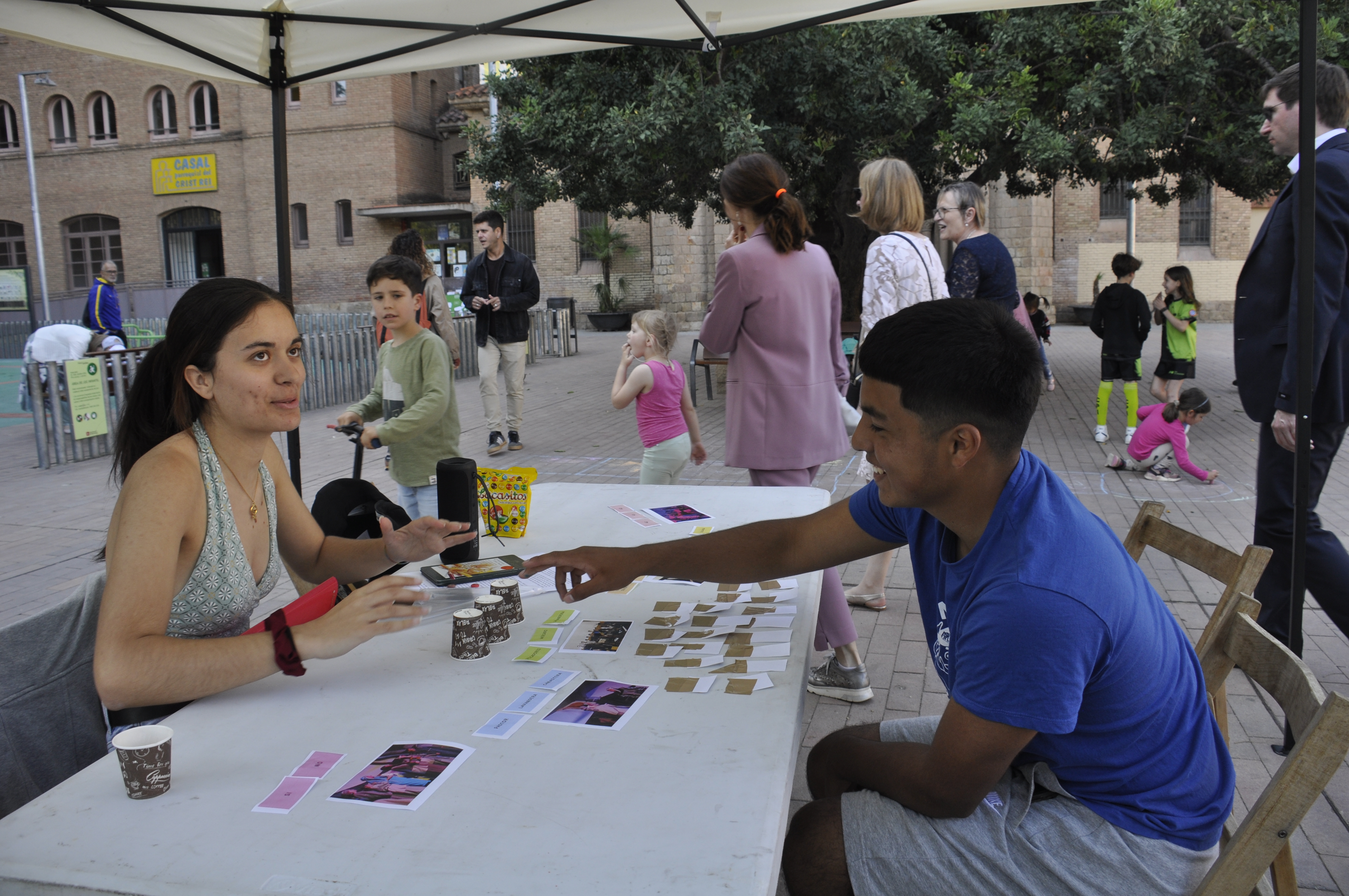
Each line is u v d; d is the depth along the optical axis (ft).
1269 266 11.76
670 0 12.11
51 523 23.00
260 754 5.29
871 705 12.76
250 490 7.29
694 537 7.36
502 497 9.41
